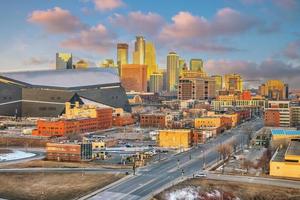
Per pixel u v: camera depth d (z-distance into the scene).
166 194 158.62
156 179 185.88
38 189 171.88
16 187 175.38
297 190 163.38
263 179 181.62
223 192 161.88
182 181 178.38
